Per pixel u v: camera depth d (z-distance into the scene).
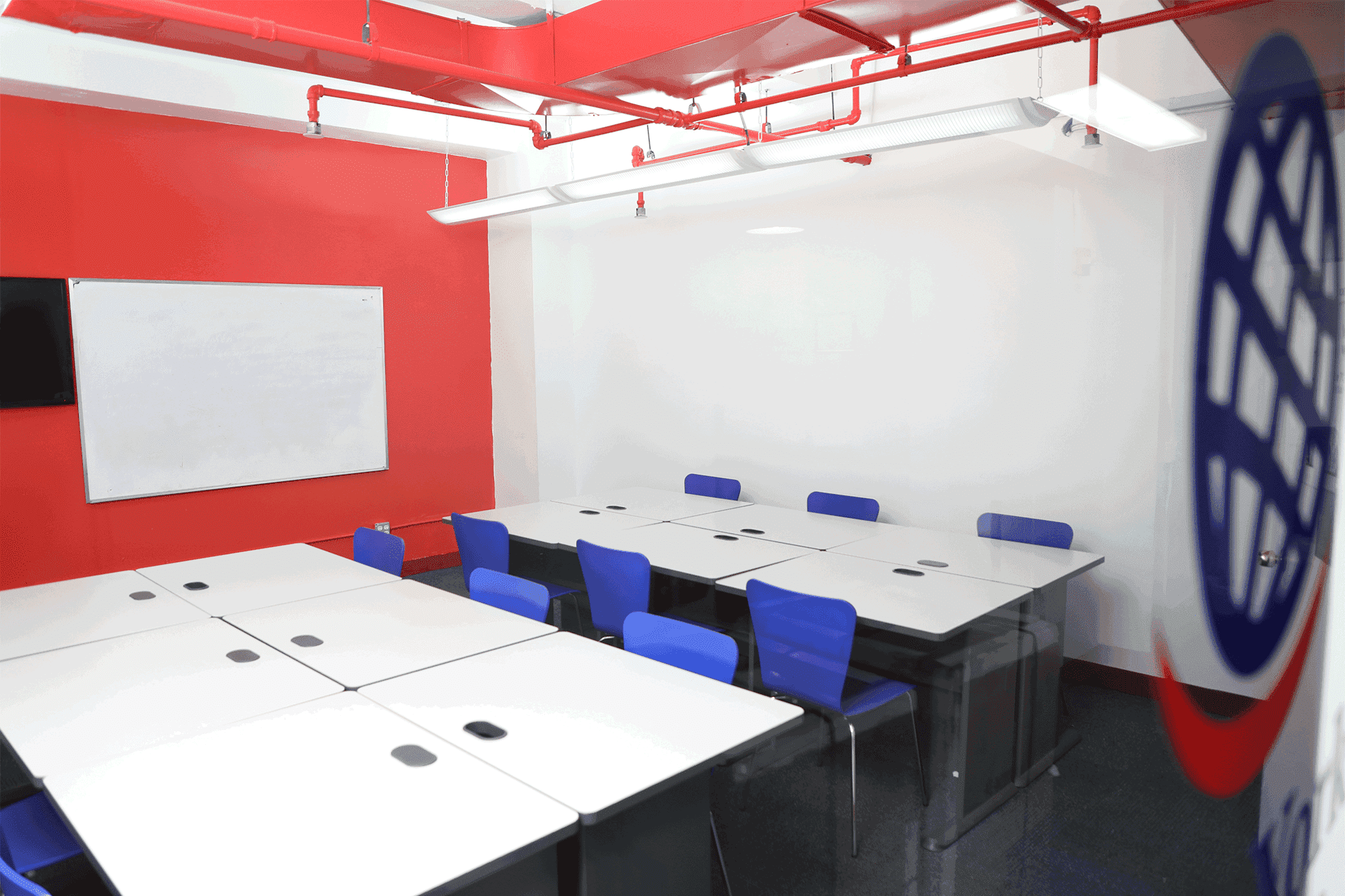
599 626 3.13
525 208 3.88
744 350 3.69
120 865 1.26
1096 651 2.03
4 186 3.56
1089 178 1.97
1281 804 1.47
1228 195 1.46
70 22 2.34
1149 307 1.85
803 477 3.51
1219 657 1.53
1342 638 1.45
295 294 4.46
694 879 1.72
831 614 2.38
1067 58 2.74
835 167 3.17
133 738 1.68
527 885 1.46
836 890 2.15
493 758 1.60
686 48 2.47
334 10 2.77
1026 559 2.34
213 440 4.23
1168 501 1.59
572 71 2.79
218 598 2.65
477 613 2.50
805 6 2.16
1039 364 2.26
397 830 1.36
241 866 1.26
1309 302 1.33
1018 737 2.10
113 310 3.87
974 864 2.11
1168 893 1.67
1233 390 1.45
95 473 3.87
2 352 3.57
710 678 2.09
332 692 1.91
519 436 5.11
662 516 3.75
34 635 2.28
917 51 3.13
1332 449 1.34
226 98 3.96
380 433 4.87
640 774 1.54
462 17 3.10
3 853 1.68
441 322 5.10
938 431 2.78
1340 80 1.29
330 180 4.57
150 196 3.96
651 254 4.08
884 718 2.50
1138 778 1.77
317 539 4.66
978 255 2.55
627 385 4.31
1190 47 1.56
